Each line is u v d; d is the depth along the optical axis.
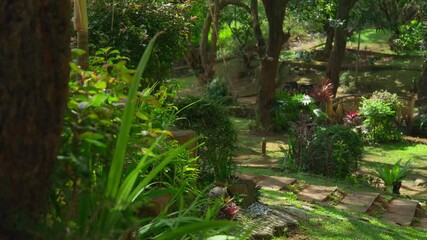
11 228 2.26
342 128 13.41
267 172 11.88
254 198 7.30
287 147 19.23
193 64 27.22
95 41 8.44
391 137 21.81
